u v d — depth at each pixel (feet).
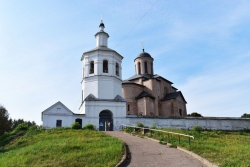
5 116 137.18
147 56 158.51
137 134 67.97
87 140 52.19
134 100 132.16
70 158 36.11
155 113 132.87
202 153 37.45
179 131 77.41
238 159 32.68
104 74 101.65
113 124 95.61
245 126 118.83
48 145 47.78
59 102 90.53
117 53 107.96
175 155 38.22
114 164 32.04
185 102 151.53
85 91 101.30
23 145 59.82
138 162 34.04
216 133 91.66
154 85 138.10
